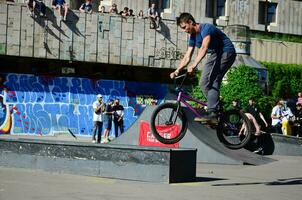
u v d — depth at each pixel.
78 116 27.03
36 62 28.03
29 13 26.17
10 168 12.06
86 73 29.05
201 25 9.67
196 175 12.53
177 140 10.08
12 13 25.97
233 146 9.97
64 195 8.77
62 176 11.14
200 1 33.19
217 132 9.97
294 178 12.42
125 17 28.08
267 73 29.19
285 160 17.52
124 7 30.95
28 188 9.36
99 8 29.20
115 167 11.20
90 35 27.44
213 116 9.59
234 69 27.27
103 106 22.03
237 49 28.73
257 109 21.39
